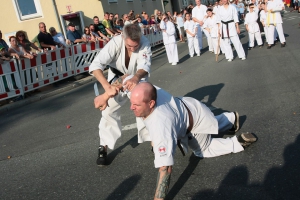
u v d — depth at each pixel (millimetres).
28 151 4520
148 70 3330
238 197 2699
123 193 3047
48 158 4145
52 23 14578
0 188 3520
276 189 2719
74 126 5348
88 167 3695
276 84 5770
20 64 8086
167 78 8273
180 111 2908
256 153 3328
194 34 11523
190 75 8125
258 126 3984
